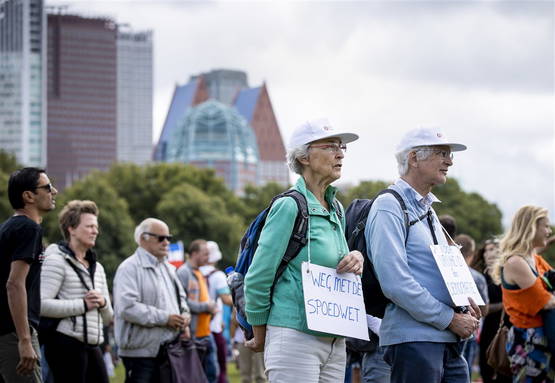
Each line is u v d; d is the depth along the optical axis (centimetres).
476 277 1215
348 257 689
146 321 1131
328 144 700
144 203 9494
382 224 738
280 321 678
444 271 735
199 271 1487
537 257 1043
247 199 10962
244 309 717
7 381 839
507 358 1064
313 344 679
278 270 684
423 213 761
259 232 711
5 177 7731
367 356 886
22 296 822
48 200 869
